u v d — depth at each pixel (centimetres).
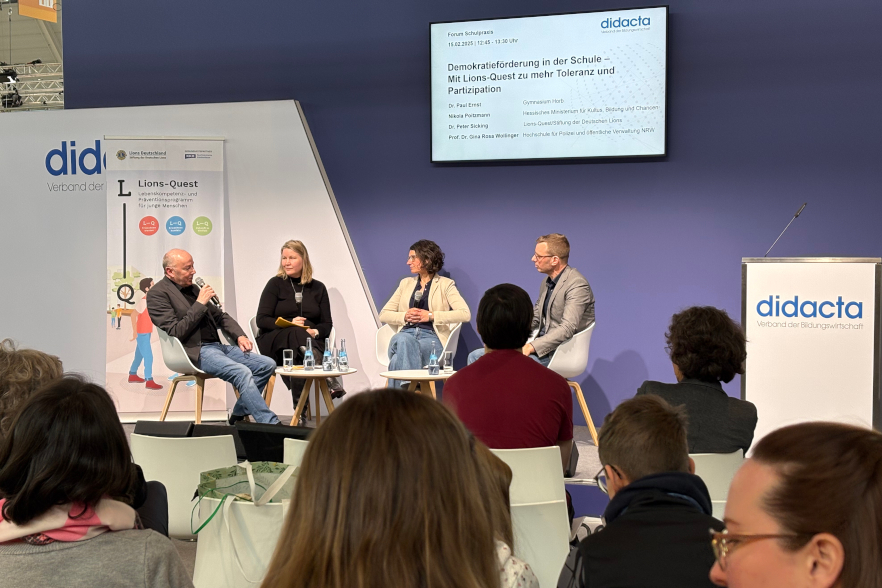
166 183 551
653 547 113
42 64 1211
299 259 527
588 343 471
